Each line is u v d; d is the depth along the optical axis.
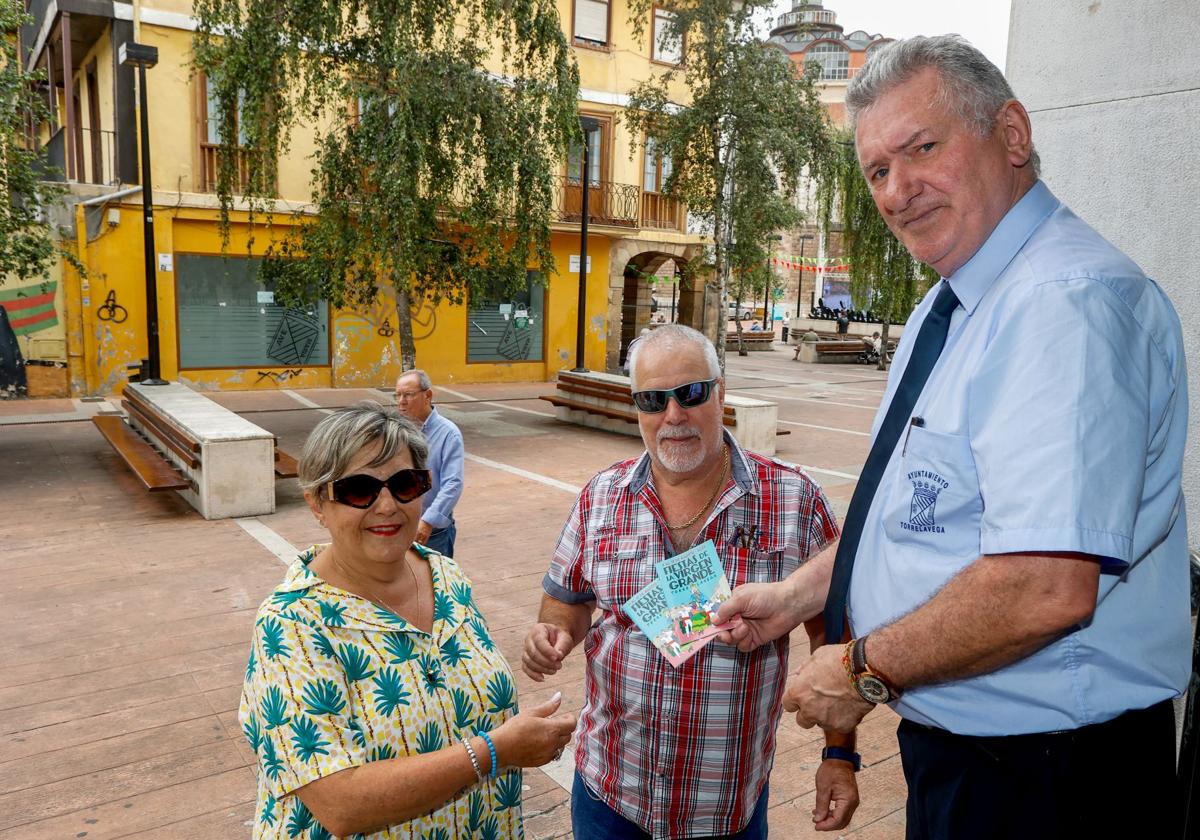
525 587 6.41
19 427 13.00
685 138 17.27
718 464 2.17
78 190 15.38
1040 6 3.23
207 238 16.62
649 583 2.10
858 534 1.65
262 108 11.96
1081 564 1.18
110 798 3.60
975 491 1.38
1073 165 3.11
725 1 16.69
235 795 3.65
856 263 26.97
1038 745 1.37
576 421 15.01
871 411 17.20
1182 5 2.75
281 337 17.62
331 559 1.94
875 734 4.27
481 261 15.91
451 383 19.78
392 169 11.95
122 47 12.63
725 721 2.05
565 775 3.86
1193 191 2.74
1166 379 1.30
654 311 38.09
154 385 12.14
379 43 12.41
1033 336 1.27
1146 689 1.37
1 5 10.06
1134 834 1.38
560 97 13.10
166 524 7.96
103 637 5.32
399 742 1.81
